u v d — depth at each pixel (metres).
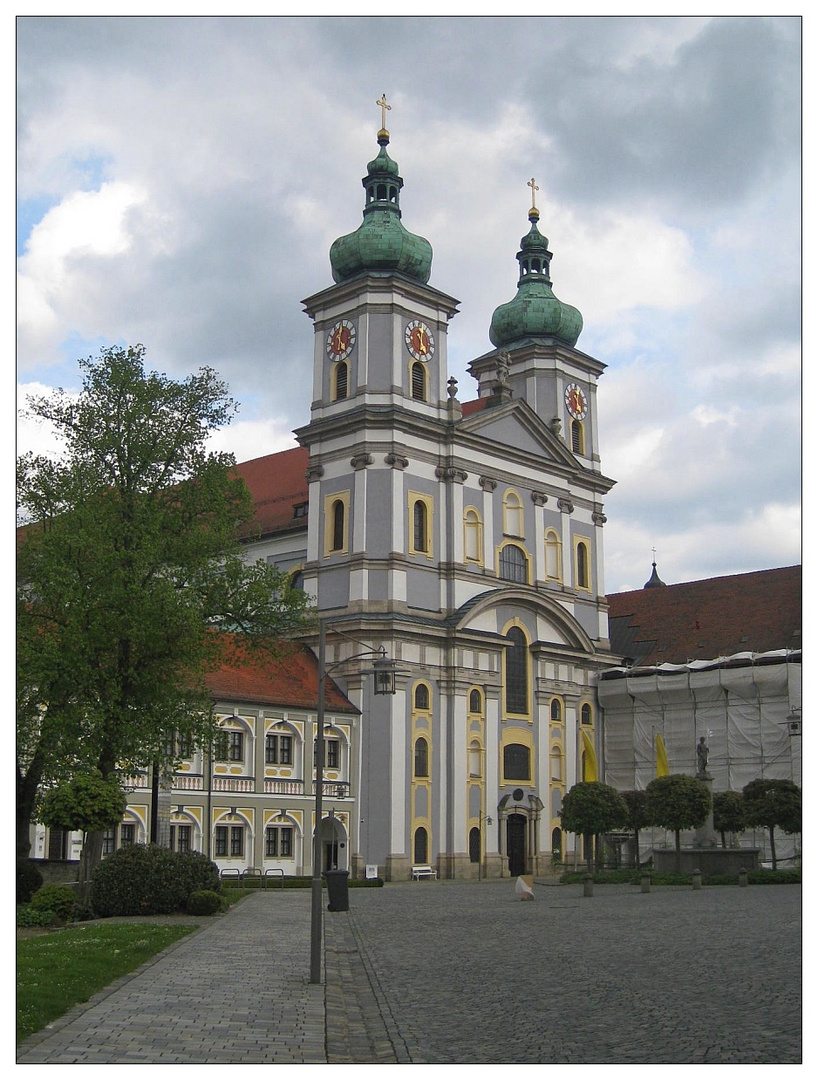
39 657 38.62
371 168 77.12
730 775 77.50
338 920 37.53
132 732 39.75
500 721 74.19
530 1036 17.19
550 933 32.62
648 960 25.67
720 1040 16.53
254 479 90.25
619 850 71.75
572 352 88.06
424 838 68.56
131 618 39.59
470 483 75.12
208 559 46.12
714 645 84.94
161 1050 15.88
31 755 41.53
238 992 21.09
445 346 75.75
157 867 36.97
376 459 70.69
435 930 34.12
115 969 23.19
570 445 87.06
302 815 64.38
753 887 52.88
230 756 61.69
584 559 85.38
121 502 43.91
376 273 73.19
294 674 67.81
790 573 86.81
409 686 68.81
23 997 19.05
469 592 73.38
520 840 75.19
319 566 71.69
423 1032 17.78
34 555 40.75
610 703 83.62
